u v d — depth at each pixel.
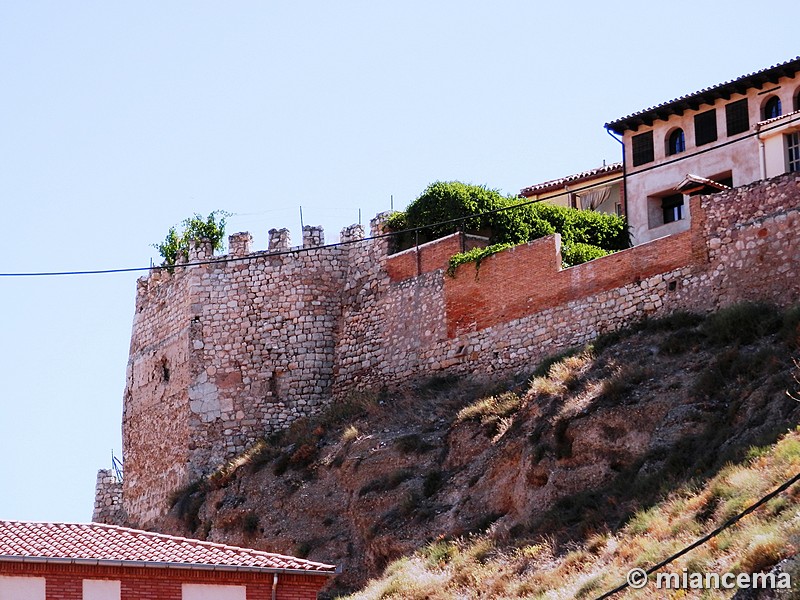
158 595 46.41
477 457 66.44
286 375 79.00
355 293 79.56
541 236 77.94
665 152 81.62
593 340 68.56
